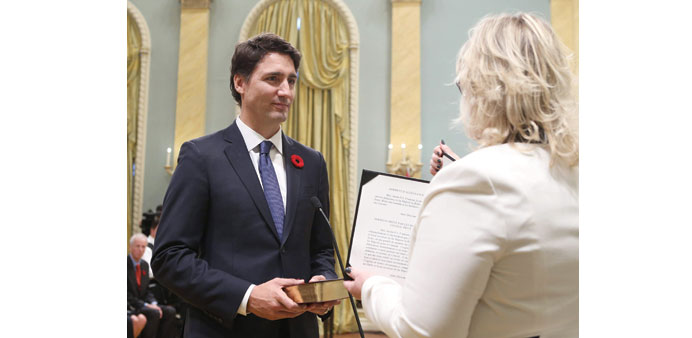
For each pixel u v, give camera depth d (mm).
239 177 1731
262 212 1707
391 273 1443
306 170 1881
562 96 1134
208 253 1688
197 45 6949
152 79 6992
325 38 6879
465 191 1038
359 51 6879
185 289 1578
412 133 6691
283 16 6914
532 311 1029
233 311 1549
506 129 1127
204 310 1617
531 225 1005
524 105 1097
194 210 1675
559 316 1049
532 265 1009
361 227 1491
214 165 1726
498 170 1038
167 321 4832
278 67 1810
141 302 4734
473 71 1161
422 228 1075
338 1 6879
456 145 6707
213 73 7000
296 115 6805
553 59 1132
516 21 1174
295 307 1498
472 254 989
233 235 1682
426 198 1101
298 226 1772
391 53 6840
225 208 1690
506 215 1001
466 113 1191
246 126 1852
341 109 6801
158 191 6871
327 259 1882
